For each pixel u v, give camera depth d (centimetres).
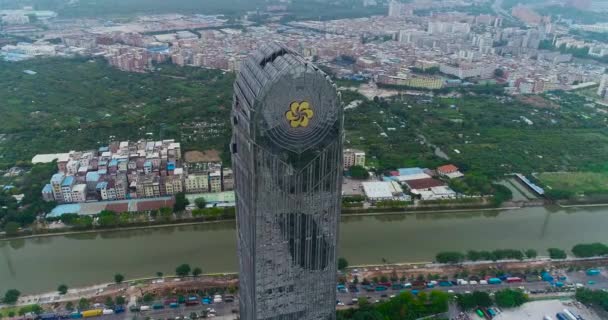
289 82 15200
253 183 16438
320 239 18525
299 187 17075
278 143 15962
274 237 17775
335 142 16638
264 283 18688
